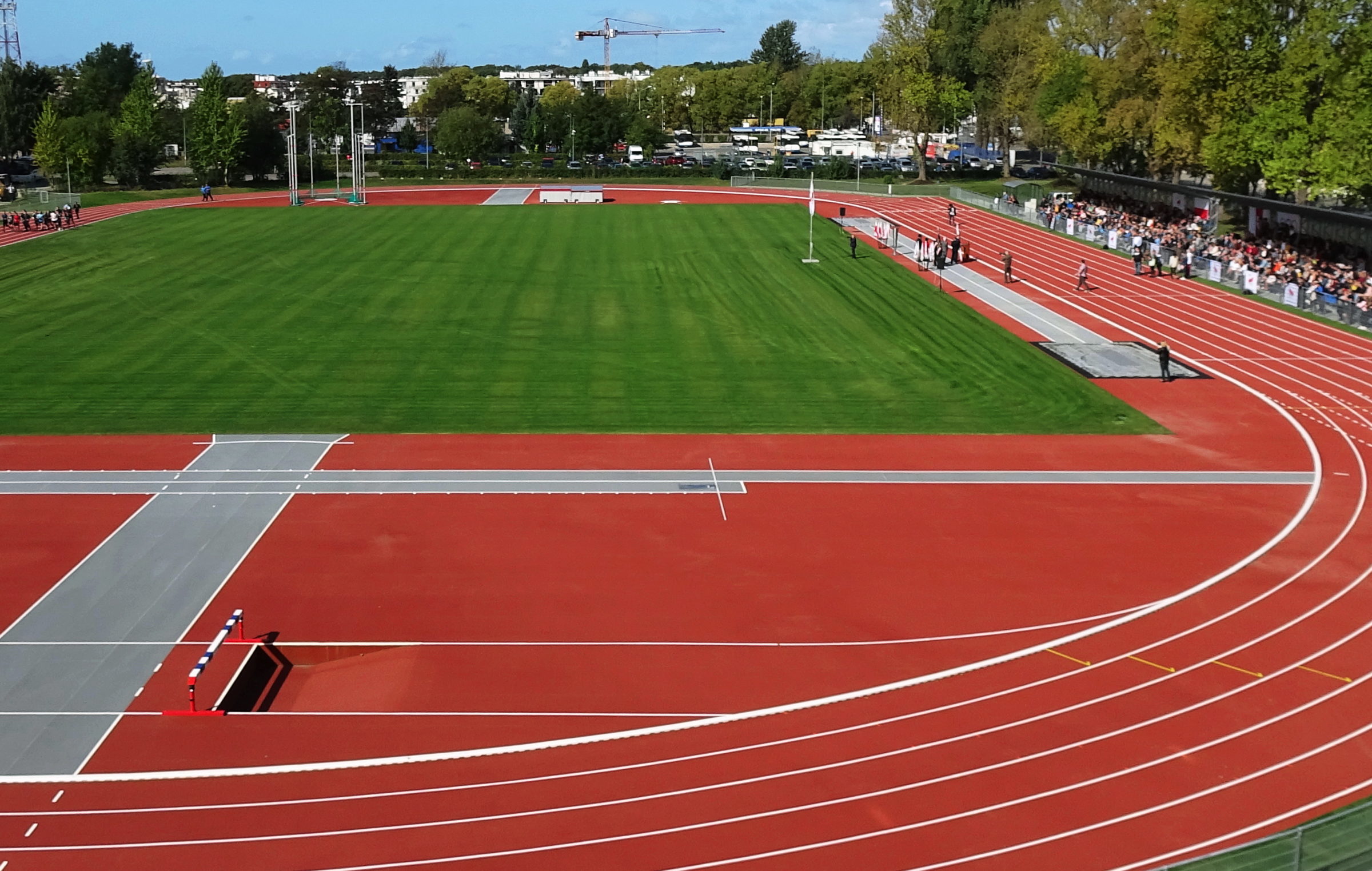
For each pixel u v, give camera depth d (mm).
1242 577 31312
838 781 22234
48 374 51188
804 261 78688
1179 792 21797
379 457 40938
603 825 20938
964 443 42812
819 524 35062
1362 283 61781
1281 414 46281
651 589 30734
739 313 63688
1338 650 27219
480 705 25094
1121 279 72375
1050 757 22984
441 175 138625
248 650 27234
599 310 64375
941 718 24484
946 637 28078
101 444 42031
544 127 174125
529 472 39531
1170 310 63688
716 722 24359
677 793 21875
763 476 39250
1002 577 31359
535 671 26500
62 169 128125
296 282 71688
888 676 26234
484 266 77250
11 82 149500
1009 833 20625
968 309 64438
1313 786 21922
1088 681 25922
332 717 24672
